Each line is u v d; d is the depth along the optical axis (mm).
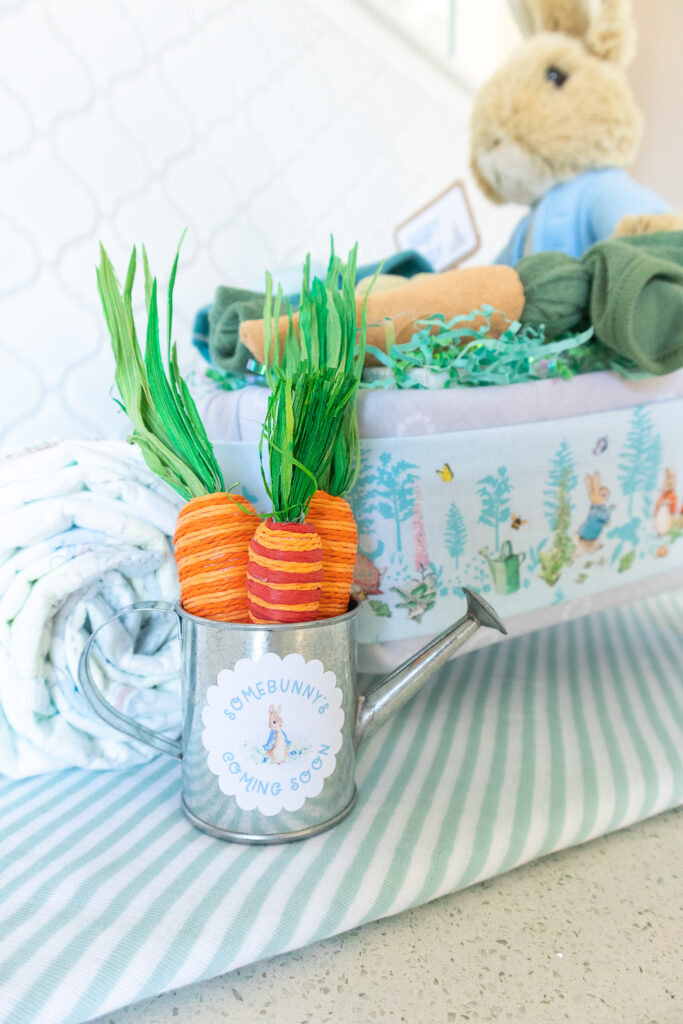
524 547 550
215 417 560
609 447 574
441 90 1236
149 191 875
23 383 784
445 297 534
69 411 826
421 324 525
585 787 476
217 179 945
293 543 395
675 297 504
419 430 496
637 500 599
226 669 415
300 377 408
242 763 420
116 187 844
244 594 421
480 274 545
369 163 1144
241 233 981
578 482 563
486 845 414
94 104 816
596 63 823
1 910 368
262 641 406
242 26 953
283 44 1006
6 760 505
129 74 844
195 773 443
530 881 419
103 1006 317
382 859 402
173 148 894
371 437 494
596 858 441
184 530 424
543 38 852
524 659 739
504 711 615
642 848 452
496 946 363
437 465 505
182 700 451
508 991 333
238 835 428
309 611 408
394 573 513
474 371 526
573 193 828
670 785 479
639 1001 325
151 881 391
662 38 1320
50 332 801
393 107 1168
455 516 517
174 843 431
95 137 820
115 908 367
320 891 376
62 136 792
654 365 517
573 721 590
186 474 435
